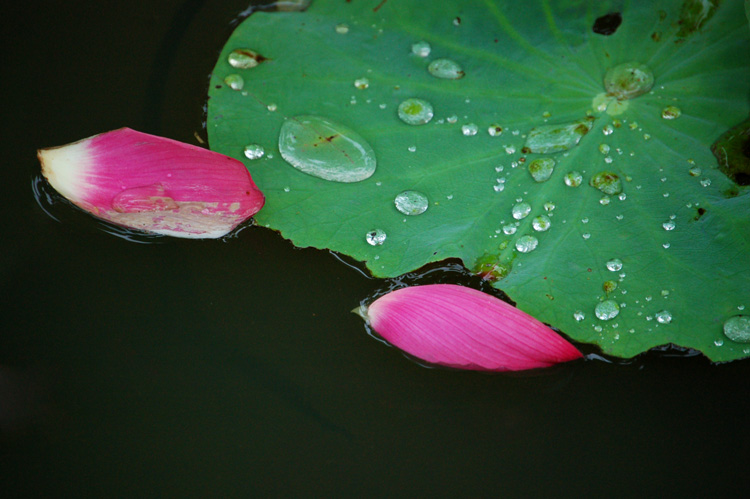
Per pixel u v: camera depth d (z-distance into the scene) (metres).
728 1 1.39
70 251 1.39
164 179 1.37
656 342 1.37
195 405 1.37
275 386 1.38
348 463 1.36
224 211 1.37
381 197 1.39
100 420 1.36
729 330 1.37
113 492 1.35
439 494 1.36
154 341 1.38
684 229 1.38
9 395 1.36
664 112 1.39
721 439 1.36
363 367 1.38
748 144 1.38
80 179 1.36
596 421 1.37
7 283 1.38
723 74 1.39
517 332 1.36
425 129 1.39
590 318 1.37
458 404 1.38
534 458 1.37
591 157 1.38
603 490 1.36
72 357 1.37
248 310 1.38
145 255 1.39
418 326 1.37
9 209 1.39
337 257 1.39
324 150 1.39
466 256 1.38
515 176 1.38
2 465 1.35
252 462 1.36
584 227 1.38
